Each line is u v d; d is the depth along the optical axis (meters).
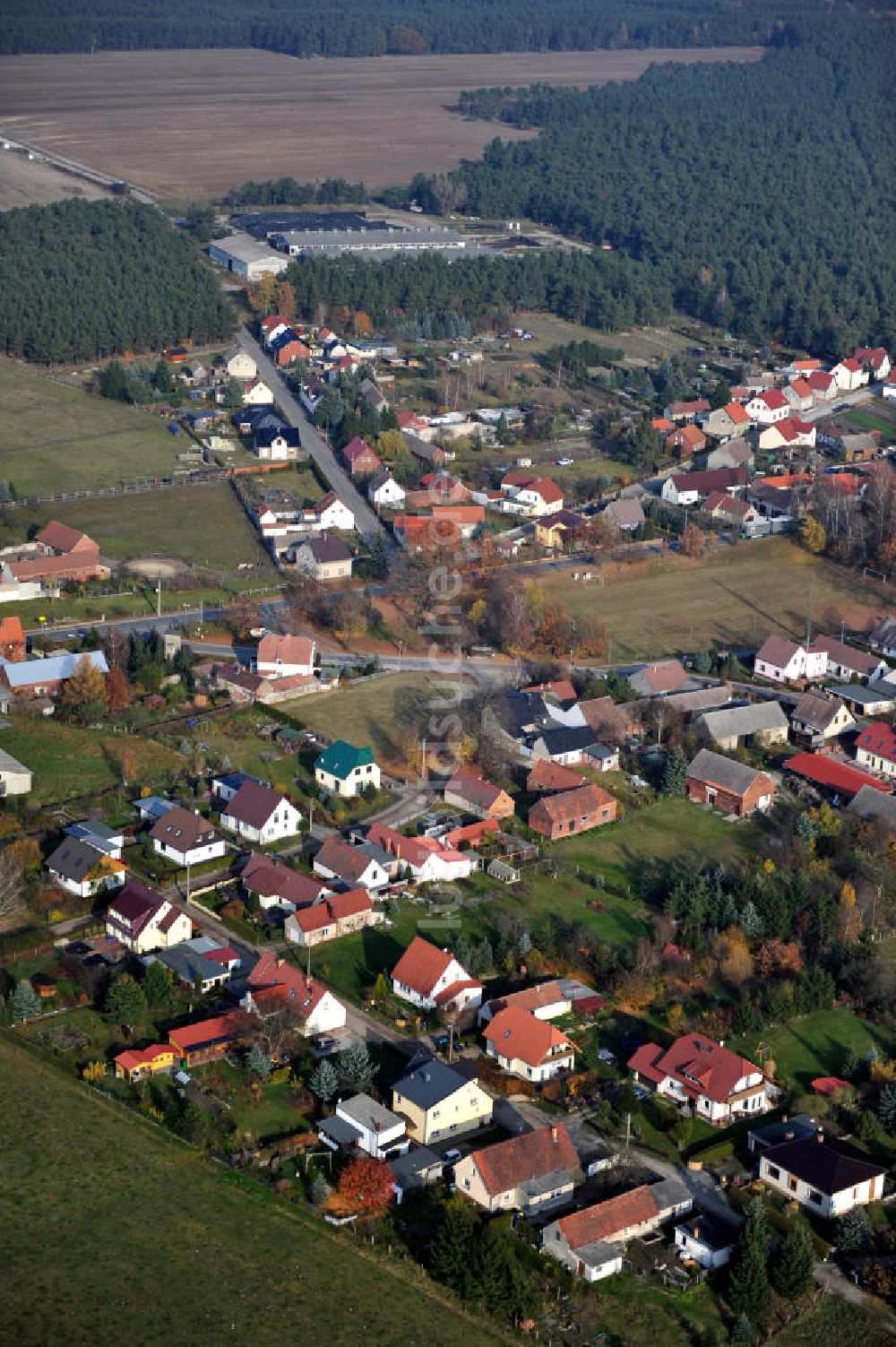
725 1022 159.00
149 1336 118.19
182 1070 147.88
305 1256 127.50
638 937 172.88
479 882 182.62
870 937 175.75
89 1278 123.38
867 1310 126.75
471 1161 134.12
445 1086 142.38
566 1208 134.75
